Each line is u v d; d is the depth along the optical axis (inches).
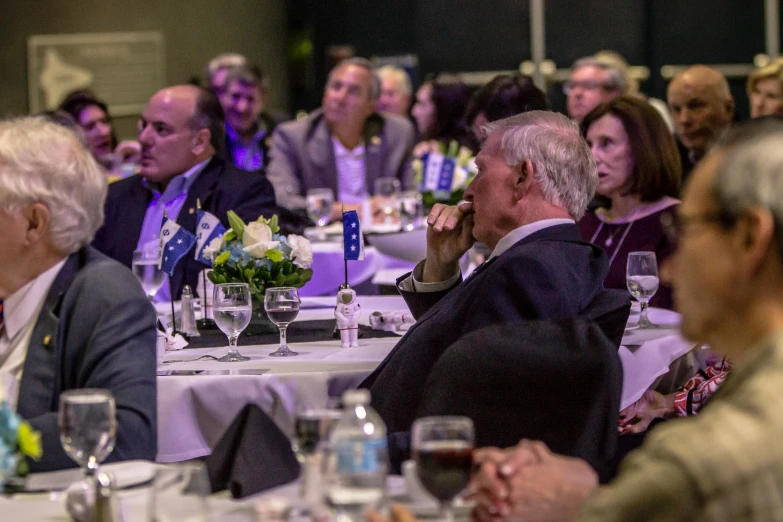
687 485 70.3
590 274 157.2
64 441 98.6
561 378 130.8
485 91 308.7
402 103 562.3
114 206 276.7
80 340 126.5
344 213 179.0
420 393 153.7
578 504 98.9
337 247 310.7
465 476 93.7
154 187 278.4
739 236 75.8
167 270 188.9
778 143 75.8
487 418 133.3
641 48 690.2
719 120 343.0
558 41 696.4
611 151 243.8
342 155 432.1
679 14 683.4
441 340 154.5
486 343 135.6
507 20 698.8
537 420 131.5
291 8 705.6
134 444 122.2
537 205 161.8
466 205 182.4
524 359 132.9
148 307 130.0
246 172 279.1
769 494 68.7
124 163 439.5
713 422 71.7
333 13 710.5
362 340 183.0
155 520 85.2
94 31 613.3
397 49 709.3
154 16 626.2
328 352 171.3
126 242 273.1
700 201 78.1
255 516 93.2
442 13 706.2
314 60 711.1
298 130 430.6
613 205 251.0
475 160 167.2
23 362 129.6
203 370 156.8
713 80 342.0
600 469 120.0
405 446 135.0
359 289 323.9
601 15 690.8
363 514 88.7
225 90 444.1
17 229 126.4
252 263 188.5
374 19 710.5
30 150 127.0
